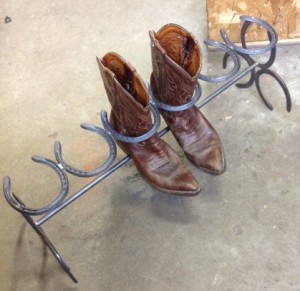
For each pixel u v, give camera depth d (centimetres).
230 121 134
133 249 115
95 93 148
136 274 111
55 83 152
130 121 100
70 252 116
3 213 124
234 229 115
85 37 164
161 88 108
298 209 116
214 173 113
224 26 145
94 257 114
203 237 115
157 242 115
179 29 100
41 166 132
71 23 169
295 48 147
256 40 143
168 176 110
